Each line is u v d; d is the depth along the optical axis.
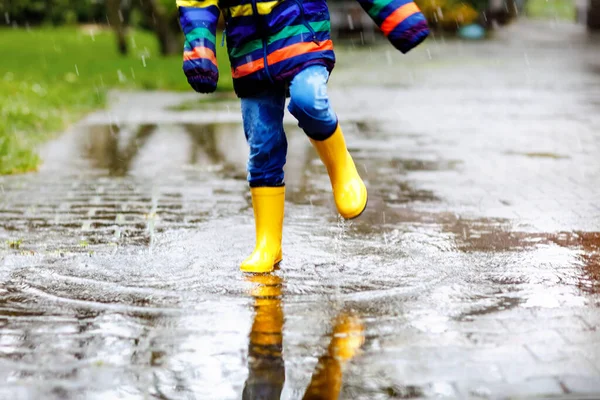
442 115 16.62
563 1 86.25
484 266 6.62
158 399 4.27
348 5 40.94
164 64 28.38
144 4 33.97
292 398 4.29
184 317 5.44
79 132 14.70
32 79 22.20
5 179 10.45
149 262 6.73
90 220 8.26
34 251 7.08
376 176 10.56
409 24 6.01
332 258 6.84
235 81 6.42
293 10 6.11
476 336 5.11
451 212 8.59
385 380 4.48
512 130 14.56
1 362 4.73
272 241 6.58
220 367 4.66
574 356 4.79
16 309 5.61
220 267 6.59
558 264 6.69
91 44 39.12
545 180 10.23
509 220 8.23
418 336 5.11
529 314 5.50
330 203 9.04
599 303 5.71
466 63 29.53
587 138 13.60
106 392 4.35
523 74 25.34
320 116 6.13
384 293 5.93
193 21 6.08
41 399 4.26
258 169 6.51
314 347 4.93
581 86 21.80
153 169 11.21
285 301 5.76
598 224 8.06
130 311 5.57
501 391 4.34
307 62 6.14
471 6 46.38
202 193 9.60
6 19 48.50
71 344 5.00
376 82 23.48
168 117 16.88
